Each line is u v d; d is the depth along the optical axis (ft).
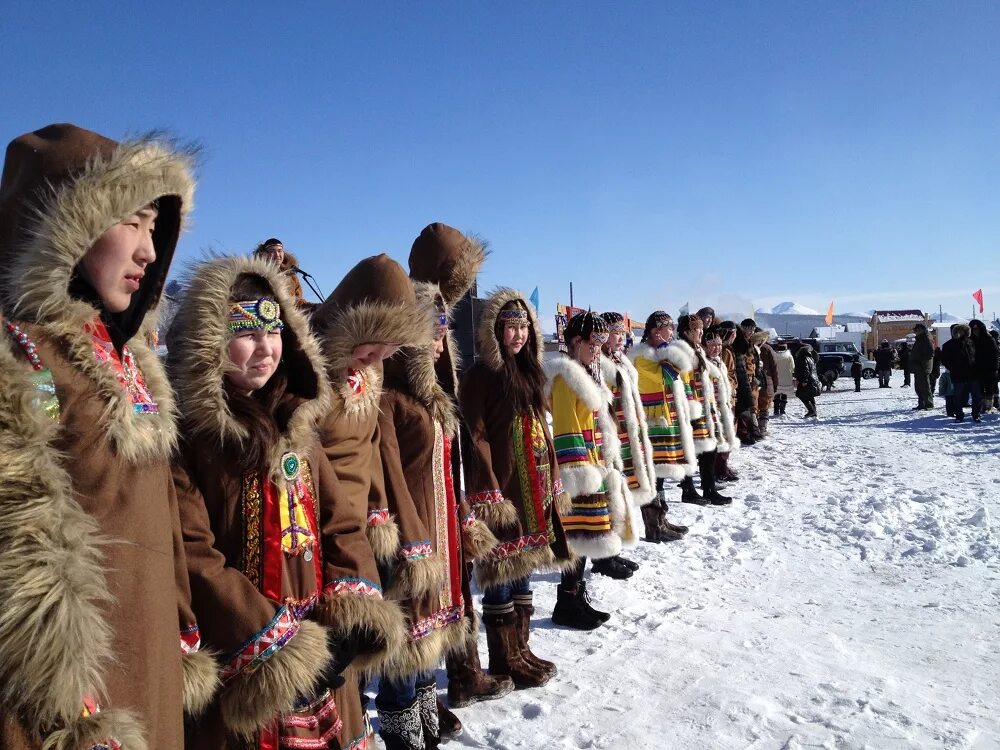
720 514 25.23
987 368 49.47
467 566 10.29
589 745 9.95
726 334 36.09
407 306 8.18
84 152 4.72
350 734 6.76
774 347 64.13
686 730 10.21
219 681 5.57
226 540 6.01
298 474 6.32
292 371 6.84
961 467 32.99
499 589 11.83
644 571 18.42
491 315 12.07
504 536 11.57
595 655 13.08
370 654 6.79
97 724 4.09
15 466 3.89
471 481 11.53
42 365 4.30
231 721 5.64
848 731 9.98
